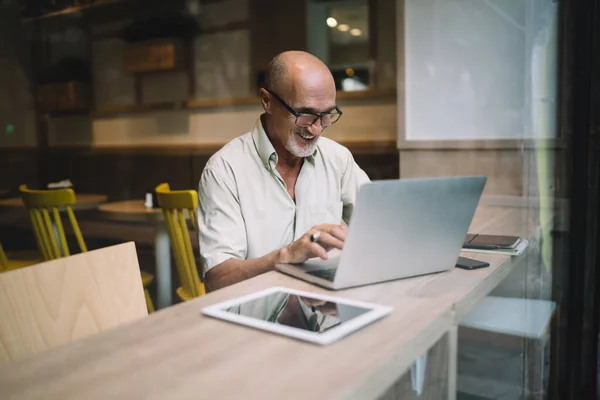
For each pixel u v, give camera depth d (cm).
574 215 211
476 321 106
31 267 88
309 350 66
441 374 86
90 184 486
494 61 252
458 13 267
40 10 502
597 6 201
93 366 62
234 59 427
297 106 134
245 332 72
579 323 208
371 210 89
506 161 243
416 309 82
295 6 389
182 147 462
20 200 354
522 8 237
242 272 121
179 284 223
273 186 148
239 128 434
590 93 205
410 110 290
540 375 174
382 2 350
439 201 96
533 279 164
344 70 368
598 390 207
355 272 94
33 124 504
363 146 353
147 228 296
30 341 85
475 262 114
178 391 56
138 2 459
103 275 99
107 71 489
